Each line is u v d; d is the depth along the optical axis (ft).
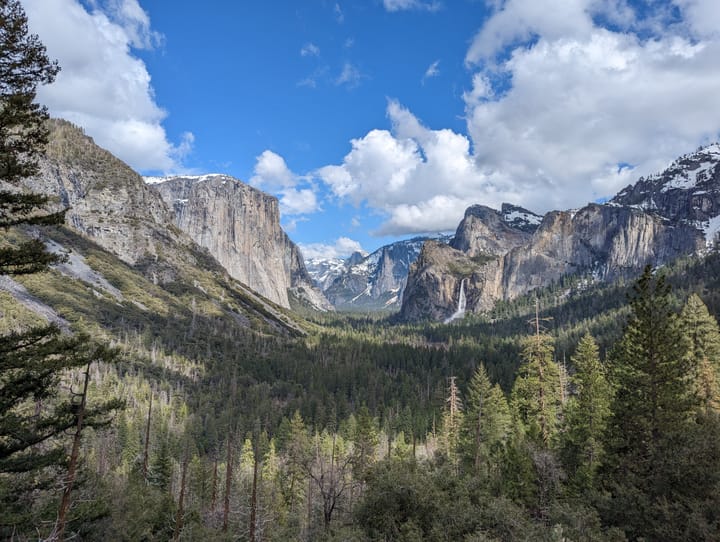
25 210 48.93
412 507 65.21
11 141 47.47
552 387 134.10
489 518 59.82
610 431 83.35
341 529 67.77
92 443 244.63
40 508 61.87
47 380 53.93
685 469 55.83
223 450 256.11
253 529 124.26
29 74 47.21
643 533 55.42
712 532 49.24
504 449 114.01
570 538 54.75
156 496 138.72
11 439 53.83
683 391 78.07
